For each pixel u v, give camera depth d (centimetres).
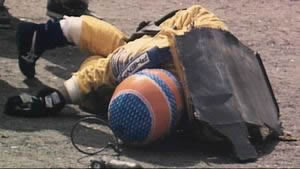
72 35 1802
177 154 1480
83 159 1412
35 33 1861
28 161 1391
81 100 1667
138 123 1436
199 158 1459
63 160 1403
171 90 1455
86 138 1547
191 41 1525
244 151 1447
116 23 2883
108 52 1747
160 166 1390
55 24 1847
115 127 1466
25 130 1588
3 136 1539
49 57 2286
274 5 3506
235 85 1519
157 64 1520
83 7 2714
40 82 2006
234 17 3184
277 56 2525
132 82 1456
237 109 1476
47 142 1514
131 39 1722
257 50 2606
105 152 1459
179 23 1694
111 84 1611
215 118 1446
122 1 3381
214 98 1467
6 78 2016
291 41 2762
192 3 3459
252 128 1528
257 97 1580
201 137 1509
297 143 1605
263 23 3072
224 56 1550
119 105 1449
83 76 1656
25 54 1923
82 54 2345
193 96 1454
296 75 2280
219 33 1592
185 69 1477
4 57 2242
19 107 1680
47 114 1697
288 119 1805
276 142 1603
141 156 1448
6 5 3094
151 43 1556
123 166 1305
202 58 1509
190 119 1464
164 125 1444
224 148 1522
